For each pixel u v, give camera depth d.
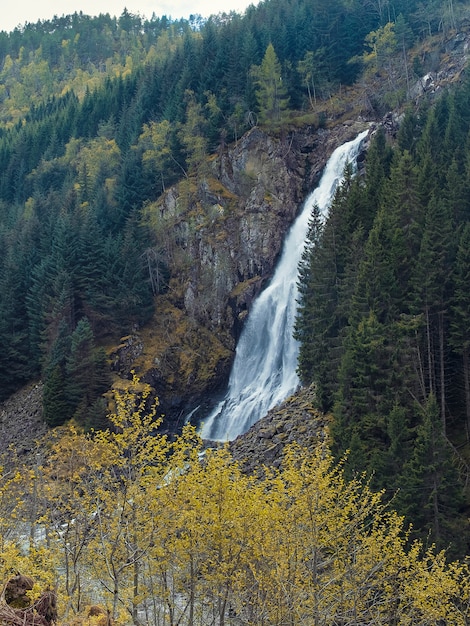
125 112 138.25
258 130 102.69
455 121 78.56
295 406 56.47
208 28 144.88
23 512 28.81
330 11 128.00
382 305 50.31
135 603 22.81
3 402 85.94
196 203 99.00
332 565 26.80
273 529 22.70
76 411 74.50
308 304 63.09
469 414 45.94
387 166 75.62
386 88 114.62
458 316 47.12
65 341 79.69
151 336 87.25
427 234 49.91
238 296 90.12
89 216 93.56
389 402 42.94
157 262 92.88
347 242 60.50
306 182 101.94
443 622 28.03
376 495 26.11
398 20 123.75
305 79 116.19
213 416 82.88
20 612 16.59
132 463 23.61
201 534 23.08
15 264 95.12
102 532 22.88
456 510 36.22
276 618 22.56
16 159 146.38
